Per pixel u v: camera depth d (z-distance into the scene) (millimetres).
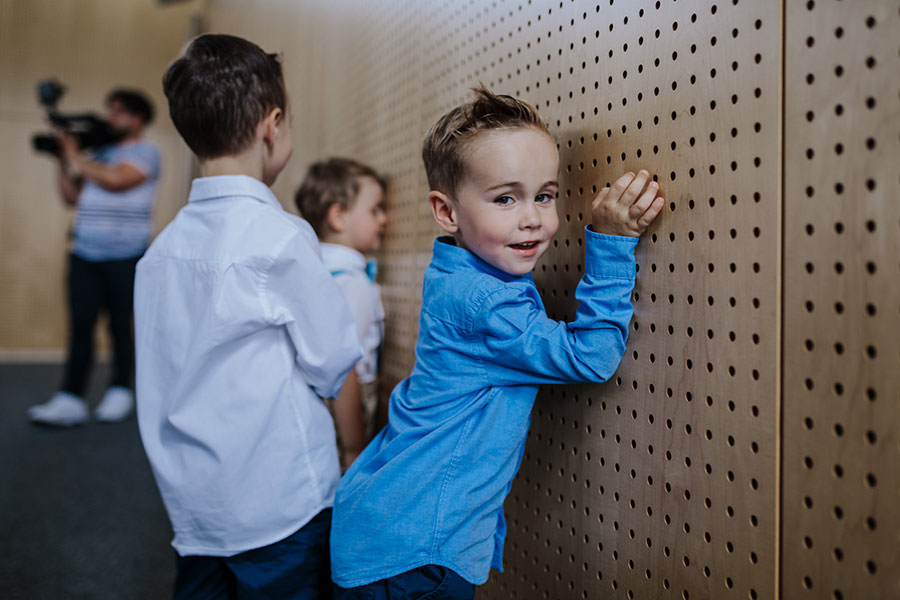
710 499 873
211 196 1114
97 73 6008
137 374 1156
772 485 792
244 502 1069
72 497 2467
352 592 977
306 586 1104
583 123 1103
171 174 6223
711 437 872
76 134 3457
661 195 945
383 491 971
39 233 5852
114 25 6035
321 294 1103
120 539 2123
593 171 1078
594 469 1085
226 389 1062
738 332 833
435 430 976
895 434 671
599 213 969
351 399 1591
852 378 708
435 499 950
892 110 671
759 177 805
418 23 1708
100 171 3328
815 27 741
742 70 826
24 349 5855
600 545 1068
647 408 977
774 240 788
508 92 1308
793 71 765
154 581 1853
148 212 3521
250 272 1051
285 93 1234
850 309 709
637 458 995
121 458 2945
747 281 821
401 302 1791
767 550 798
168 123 6207
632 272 951
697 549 892
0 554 1989
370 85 2051
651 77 963
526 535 1259
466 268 1030
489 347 962
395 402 1101
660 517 953
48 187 5852
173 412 1075
